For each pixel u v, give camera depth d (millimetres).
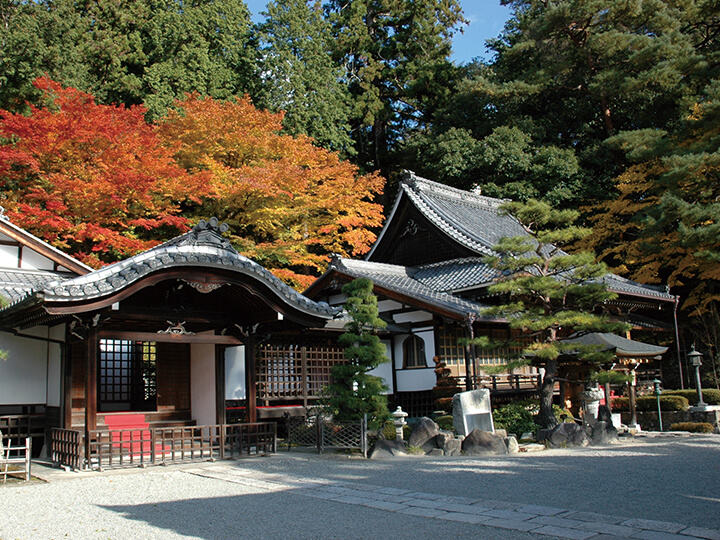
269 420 15852
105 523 6422
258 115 24516
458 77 38250
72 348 11648
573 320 13438
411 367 19172
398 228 24312
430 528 5906
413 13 39531
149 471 10039
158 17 27359
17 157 18469
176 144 23406
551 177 30766
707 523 5938
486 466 10180
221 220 24031
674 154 22891
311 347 17219
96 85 25312
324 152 26531
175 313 11555
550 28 30875
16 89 23016
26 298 9578
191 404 13758
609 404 18031
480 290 19375
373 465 10516
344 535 5742
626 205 26891
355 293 12914
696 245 20891
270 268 24547
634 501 7055
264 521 6375
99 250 20391
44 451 11891
